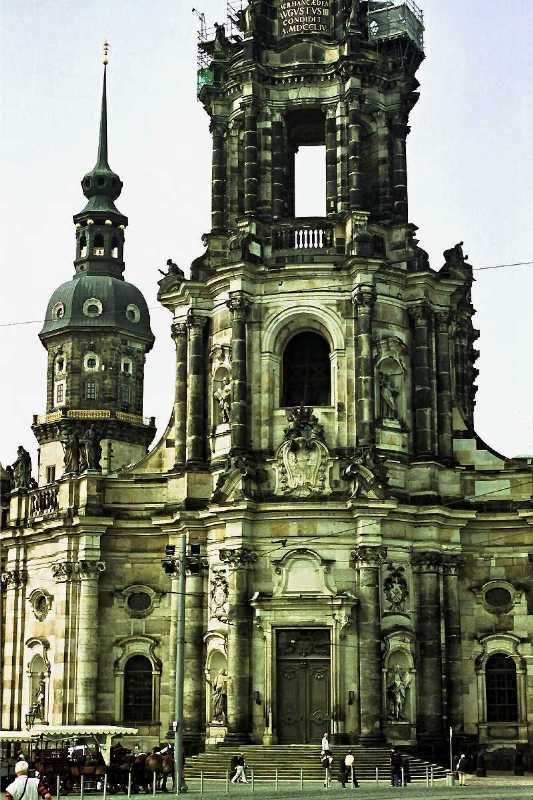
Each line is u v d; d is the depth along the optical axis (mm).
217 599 68125
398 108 74750
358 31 73938
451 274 72188
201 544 69812
